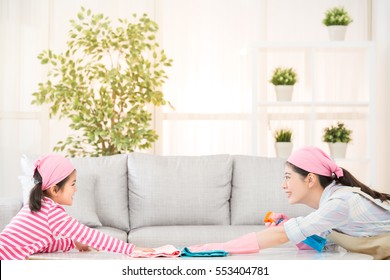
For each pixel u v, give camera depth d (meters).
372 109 5.37
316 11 6.14
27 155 4.22
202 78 6.11
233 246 2.39
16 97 6.05
